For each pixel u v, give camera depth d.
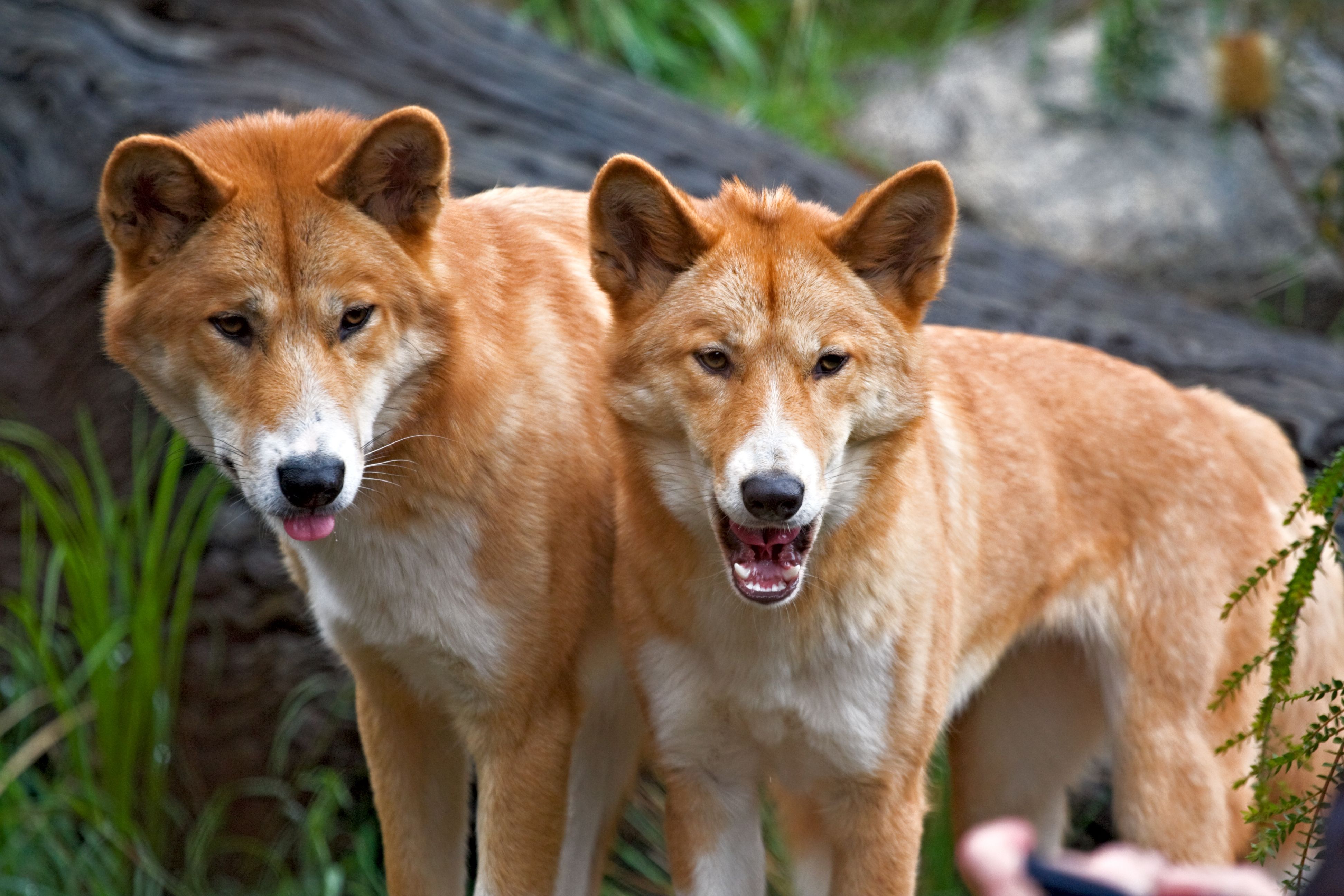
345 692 13.48
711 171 17.14
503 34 19.03
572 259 10.30
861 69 25.81
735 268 8.64
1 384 14.72
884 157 23.83
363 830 13.35
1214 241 21.94
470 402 8.98
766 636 8.88
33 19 16.61
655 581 9.07
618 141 17.09
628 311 8.98
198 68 16.50
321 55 17.08
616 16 24.33
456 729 9.88
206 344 8.41
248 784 13.67
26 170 15.53
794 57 25.41
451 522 9.04
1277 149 16.17
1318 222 16.50
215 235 8.38
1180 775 10.35
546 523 9.37
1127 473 10.75
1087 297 17.44
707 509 8.66
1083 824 13.58
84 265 14.87
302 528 8.21
